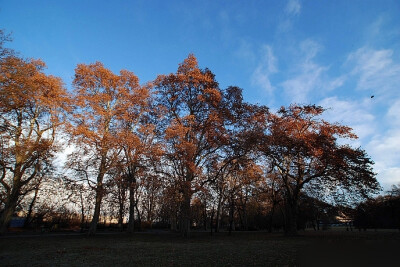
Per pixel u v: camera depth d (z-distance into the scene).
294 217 30.03
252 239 25.80
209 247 18.08
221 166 29.28
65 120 30.80
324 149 26.98
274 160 30.36
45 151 29.56
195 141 28.69
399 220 37.84
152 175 27.33
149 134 31.22
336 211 30.86
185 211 27.70
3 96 16.17
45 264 11.70
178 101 30.73
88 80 31.20
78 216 51.50
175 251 15.90
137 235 33.19
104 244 20.97
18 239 24.92
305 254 12.70
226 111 27.77
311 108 30.03
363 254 11.86
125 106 31.69
